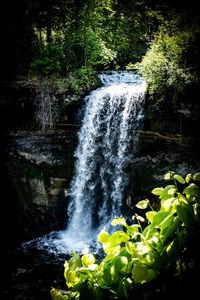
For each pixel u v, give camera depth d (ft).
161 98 26.40
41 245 29.84
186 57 24.35
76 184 32.04
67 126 30.99
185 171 26.48
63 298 3.12
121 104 28.68
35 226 32.01
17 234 31.14
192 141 26.58
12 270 25.23
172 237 3.16
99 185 31.53
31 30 31.60
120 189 30.45
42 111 30.78
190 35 24.63
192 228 3.08
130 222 29.73
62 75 30.63
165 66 25.23
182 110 25.63
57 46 31.12
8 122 31.81
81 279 3.10
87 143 30.91
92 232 32.04
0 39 29.91
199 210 3.28
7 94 30.78
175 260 3.06
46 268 25.76
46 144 32.17
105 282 3.08
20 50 30.73
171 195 3.40
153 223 3.21
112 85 30.37
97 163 31.04
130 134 29.01
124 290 2.99
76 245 30.17
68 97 30.04
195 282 3.06
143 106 27.68
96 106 29.71
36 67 30.37
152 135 28.25
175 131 26.96
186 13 28.66
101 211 31.96
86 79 30.22
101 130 30.07
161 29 29.17
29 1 30.81
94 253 28.71
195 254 3.09
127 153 29.66
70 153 31.83
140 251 3.04
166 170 27.45
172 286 3.06
